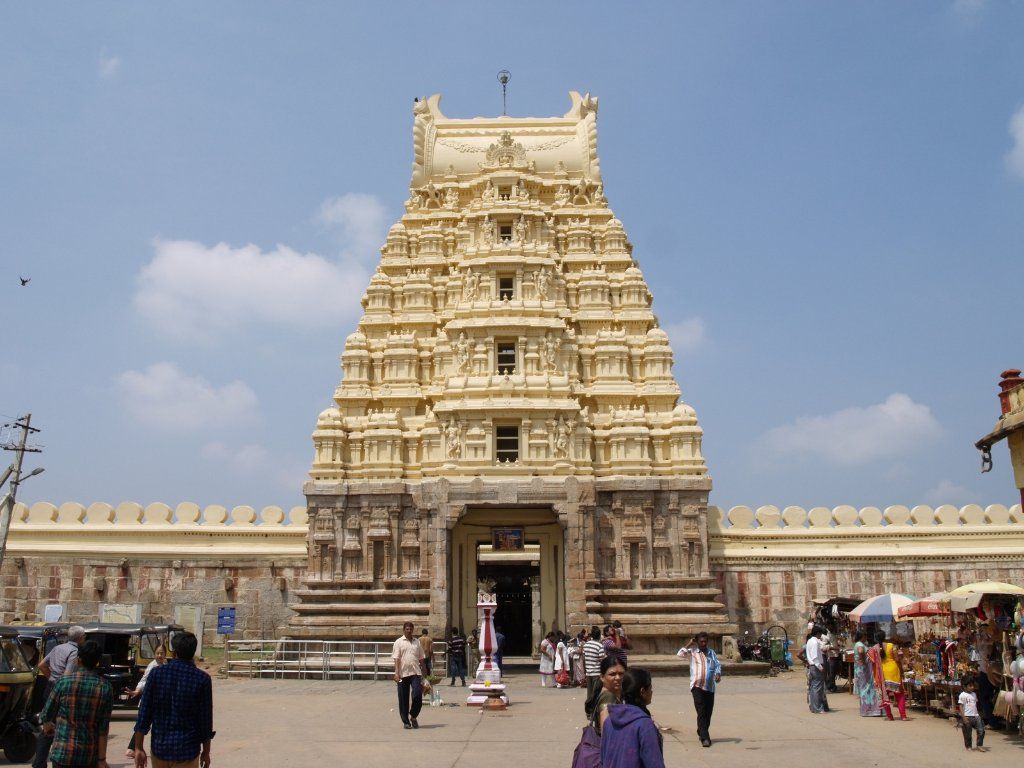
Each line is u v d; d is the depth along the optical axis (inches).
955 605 974.4
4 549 1777.8
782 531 1838.1
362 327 1883.6
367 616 1647.4
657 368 1834.4
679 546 1683.1
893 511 1859.0
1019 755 786.2
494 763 752.3
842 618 1480.1
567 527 1624.0
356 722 979.3
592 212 1987.0
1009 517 1856.5
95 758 527.5
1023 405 1037.2
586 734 464.8
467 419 1704.0
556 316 1822.1
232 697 1211.2
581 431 1720.0
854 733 908.6
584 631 1411.2
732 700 1186.6
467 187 2006.6
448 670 1473.9
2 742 788.6
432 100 2145.7
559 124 2108.8
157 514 1908.2
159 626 1180.5
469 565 1744.6
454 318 1827.0
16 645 834.2
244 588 1851.6
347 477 1739.7
